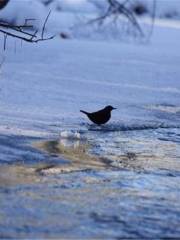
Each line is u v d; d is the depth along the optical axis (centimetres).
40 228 1502
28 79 3531
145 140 2497
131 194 1805
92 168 2041
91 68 4141
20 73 3706
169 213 1664
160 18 6994
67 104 2988
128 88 3553
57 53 4653
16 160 2038
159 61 4731
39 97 3072
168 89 3631
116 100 3195
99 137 2477
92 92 3341
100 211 1644
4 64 4000
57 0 6059
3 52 4431
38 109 2820
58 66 4097
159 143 2470
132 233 1515
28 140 2283
